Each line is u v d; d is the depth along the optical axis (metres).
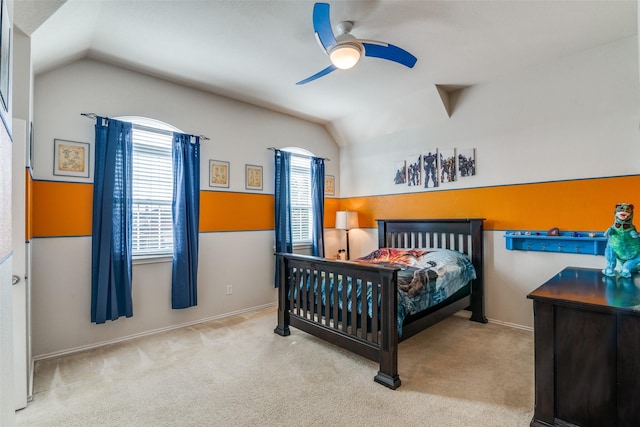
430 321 2.82
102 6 2.22
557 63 3.13
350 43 2.22
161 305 3.38
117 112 3.15
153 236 3.43
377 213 4.80
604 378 1.58
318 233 4.84
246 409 2.01
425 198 4.20
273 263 4.37
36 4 1.89
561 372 1.70
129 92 3.22
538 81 3.25
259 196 4.25
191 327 3.50
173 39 2.68
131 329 3.19
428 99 3.88
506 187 3.48
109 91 3.11
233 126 4.02
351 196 5.20
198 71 3.27
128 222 3.10
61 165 2.84
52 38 2.30
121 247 3.06
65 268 2.85
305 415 1.94
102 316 2.91
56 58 2.65
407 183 4.40
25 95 2.15
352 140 5.10
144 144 3.39
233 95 3.90
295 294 3.19
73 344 2.87
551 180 3.18
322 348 2.91
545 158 3.22
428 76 3.46
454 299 3.30
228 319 3.78
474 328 3.41
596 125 2.93
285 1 2.21
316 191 4.87
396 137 4.54
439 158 4.05
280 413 1.97
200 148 3.69
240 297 4.02
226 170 3.93
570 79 3.06
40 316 2.73
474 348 2.89
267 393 2.18
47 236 2.77
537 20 2.47
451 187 3.94
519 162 3.39
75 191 2.91
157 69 3.22
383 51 2.40
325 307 2.83
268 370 2.50
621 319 1.54
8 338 1.13
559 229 3.12
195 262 3.53
